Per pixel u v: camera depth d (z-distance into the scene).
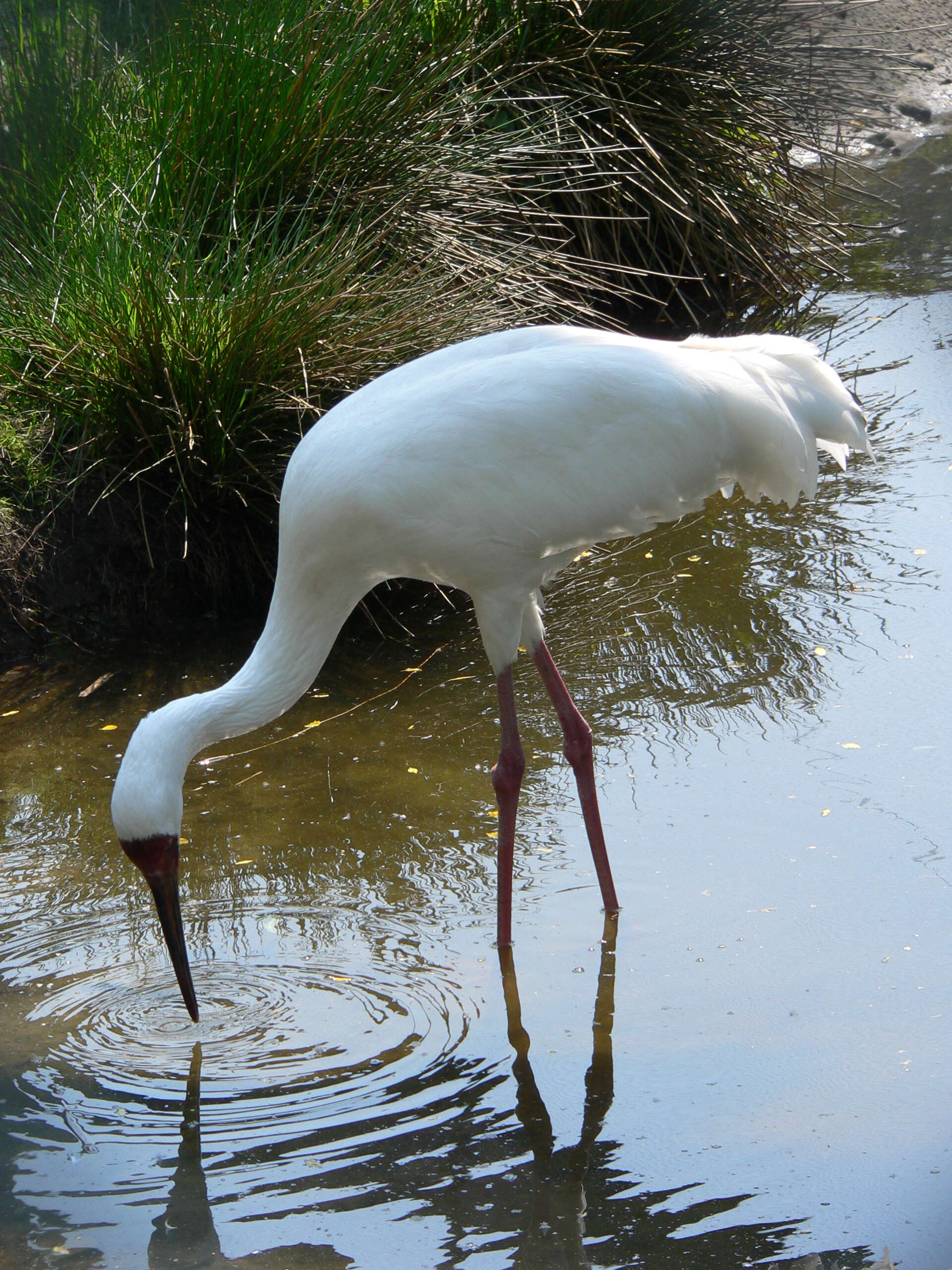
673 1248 4.67
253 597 9.44
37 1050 5.81
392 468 5.85
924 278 13.98
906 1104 5.23
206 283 9.15
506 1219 4.84
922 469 10.49
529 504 6.01
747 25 13.03
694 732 7.74
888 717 7.70
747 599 9.06
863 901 6.37
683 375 6.19
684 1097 5.35
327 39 10.64
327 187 10.38
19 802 7.56
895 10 20.42
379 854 7.03
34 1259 4.75
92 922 6.66
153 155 10.23
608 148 11.92
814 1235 4.68
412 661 8.81
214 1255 4.74
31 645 9.01
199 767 7.82
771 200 13.47
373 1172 5.09
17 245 9.92
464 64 11.55
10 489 9.25
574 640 8.81
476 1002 5.97
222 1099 5.48
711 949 6.16
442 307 9.62
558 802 7.36
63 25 11.26
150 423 8.93
